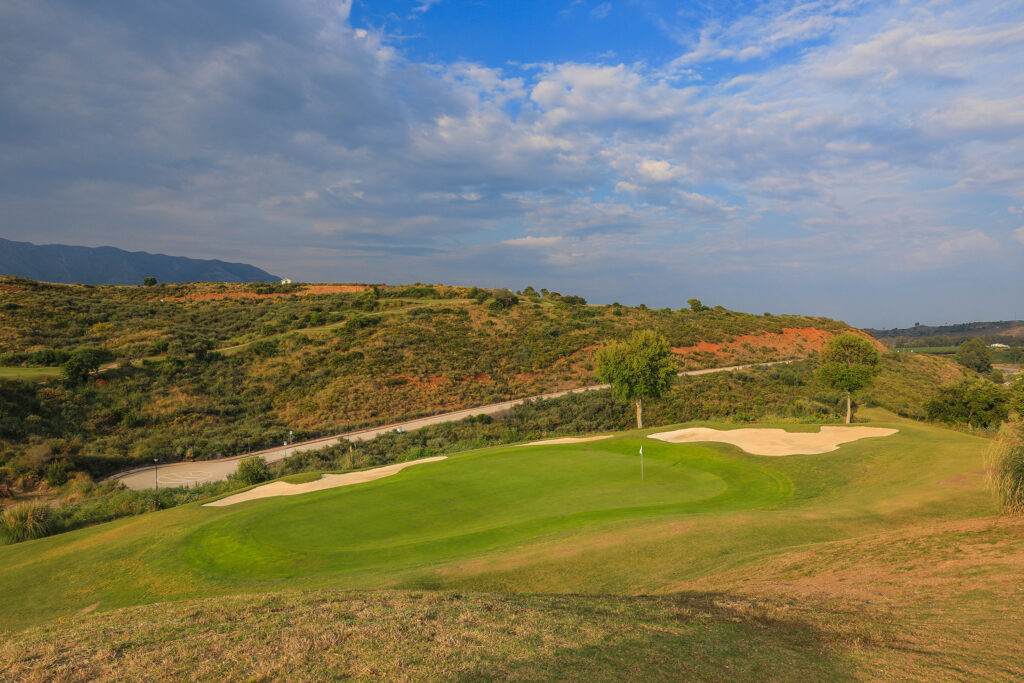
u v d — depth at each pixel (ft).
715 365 245.04
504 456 96.12
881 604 31.32
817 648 24.67
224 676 21.34
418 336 231.30
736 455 88.53
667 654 23.62
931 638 25.71
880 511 54.85
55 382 153.58
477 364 218.38
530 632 26.32
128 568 55.67
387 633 26.02
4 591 53.47
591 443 104.22
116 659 23.39
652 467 85.97
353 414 173.17
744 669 21.97
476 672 21.35
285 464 129.59
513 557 47.70
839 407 187.32
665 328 285.64
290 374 191.42
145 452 136.36
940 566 36.27
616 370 151.94
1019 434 50.98
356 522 63.21
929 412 154.40
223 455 142.10
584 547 48.85
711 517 55.36
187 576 51.31
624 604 32.63
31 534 72.74
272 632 26.43
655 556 46.93
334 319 247.50
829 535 49.88
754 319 326.03
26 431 132.05
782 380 219.00
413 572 45.98
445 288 322.34
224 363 194.49
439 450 132.16
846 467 76.48
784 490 71.15
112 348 191.42
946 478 63.41
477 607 30.94
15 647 25.35
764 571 40.78
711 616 30.01
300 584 46.32
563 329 262.06
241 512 68.59
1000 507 48.70
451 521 63.16
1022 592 30.60
